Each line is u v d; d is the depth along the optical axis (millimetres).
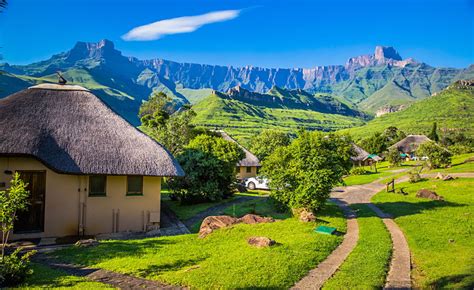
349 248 14719
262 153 79625
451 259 13094
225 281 10539
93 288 9898
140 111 77438
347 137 33594
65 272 11898
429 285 10758
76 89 22094
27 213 18188
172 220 22922
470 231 17000
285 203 23047
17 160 17828
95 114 20953
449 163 47812
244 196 34406
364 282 10820
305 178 21578
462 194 27906
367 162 77500
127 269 11914
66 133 19203
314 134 23094
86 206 19062
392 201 27672
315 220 18688
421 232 17328
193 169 29047
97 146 19188
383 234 17031
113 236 18859
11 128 18109
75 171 17797
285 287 10344
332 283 10680
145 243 15570
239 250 13523
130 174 18812
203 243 14938
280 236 15680
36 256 14266
